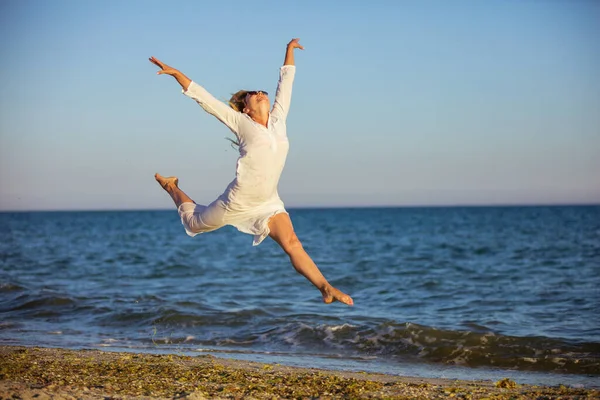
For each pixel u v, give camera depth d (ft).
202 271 81.82
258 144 17.71
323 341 37.86
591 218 273.95
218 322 43.47
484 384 27.30
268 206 18.48
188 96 17.81
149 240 158.30
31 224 292.40
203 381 24.21
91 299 52.42
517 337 37.73
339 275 75.05
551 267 82.53
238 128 17.95
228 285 66.54
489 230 185.06
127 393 21.29
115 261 96.94
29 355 29.32
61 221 347.97
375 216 411.75
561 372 31.42
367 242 141.79
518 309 49.75
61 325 43.27
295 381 24.84
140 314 45.55
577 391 24.81
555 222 234.58
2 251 115.96
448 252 109.40
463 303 53.11
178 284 67.67
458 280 69.51
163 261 97.50
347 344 37.24
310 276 17.76
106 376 24.36
